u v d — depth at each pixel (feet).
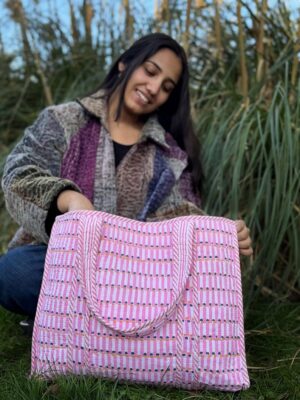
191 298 3.82
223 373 3.83
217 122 6.70
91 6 8.97
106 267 3.81
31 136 5.05
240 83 7.33
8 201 4.63
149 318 3.75
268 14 7.27
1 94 9.10
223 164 6.04
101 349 3.76
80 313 3.79
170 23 7.82
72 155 5.01
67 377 3.76
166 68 5.24
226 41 7.77
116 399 3.62
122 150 5.25
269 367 4.63
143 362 3.76
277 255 6.25
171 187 5.15
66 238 3.92
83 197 4.39
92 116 5.23
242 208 6.32
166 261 3.87
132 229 3.93
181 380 3.81
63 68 8.99
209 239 3.94
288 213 5.69
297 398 4.03
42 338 3.92
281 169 5.91
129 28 8.52
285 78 6.38
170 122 5.77
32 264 4.63
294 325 5.58
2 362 4.59
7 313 5.63
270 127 6.09
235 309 3.97
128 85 5.24
